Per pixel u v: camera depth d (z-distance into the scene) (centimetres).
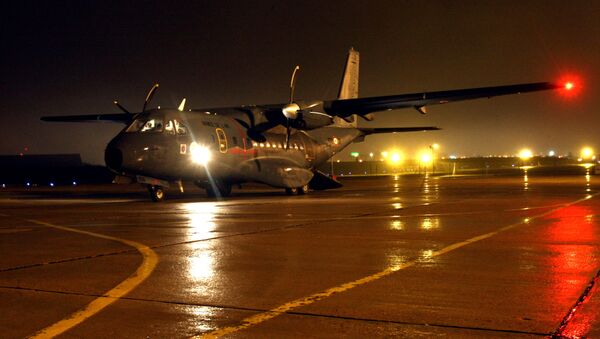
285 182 2606
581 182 3494
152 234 1169
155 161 2144
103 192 3148
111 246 1013
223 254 917
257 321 550
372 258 869
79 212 1725
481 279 712
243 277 745
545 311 566
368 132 3212
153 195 2238
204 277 747
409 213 1555
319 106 2672
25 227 1321
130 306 610
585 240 1019
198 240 1075
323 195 2531
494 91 2441
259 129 2622
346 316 562
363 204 1908
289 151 2725
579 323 525
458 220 1361
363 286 686
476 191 2642
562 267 779
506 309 576
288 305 606
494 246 962
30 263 855
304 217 1484
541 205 1770
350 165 8594
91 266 828
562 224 1258
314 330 520
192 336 510
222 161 2375
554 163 12581
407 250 935
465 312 568
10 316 577
